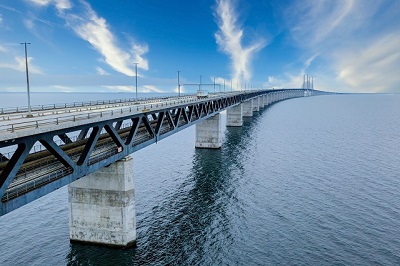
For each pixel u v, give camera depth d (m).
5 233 36.75
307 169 62.34
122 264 30.56
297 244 33.84
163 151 82.12
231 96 105.81
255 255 31.97
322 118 162.00
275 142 92.44
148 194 49.09
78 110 41.62
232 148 84.56
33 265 30.42
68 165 23.88
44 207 44.47
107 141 34.38
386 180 54.84
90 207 33.22
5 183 18.75
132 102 64.94
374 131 116.00
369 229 36.81
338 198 46.50
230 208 43.56
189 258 31.59
